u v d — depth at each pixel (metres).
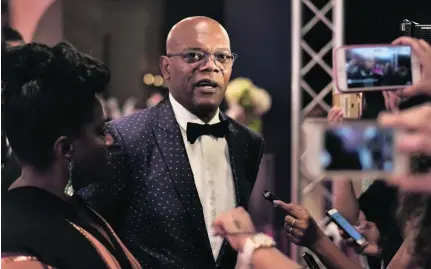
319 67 2.17
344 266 1.13
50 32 2.16
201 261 1.32
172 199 1.32
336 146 0.90
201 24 1.34
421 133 0.72
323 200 1.67
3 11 1.73
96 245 0.85
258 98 3.27
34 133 0.86
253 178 1.48
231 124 1.45
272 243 0.87
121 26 4.00
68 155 0.89
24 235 0.80
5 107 0.86
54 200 0.86
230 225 0.91
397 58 1.00
